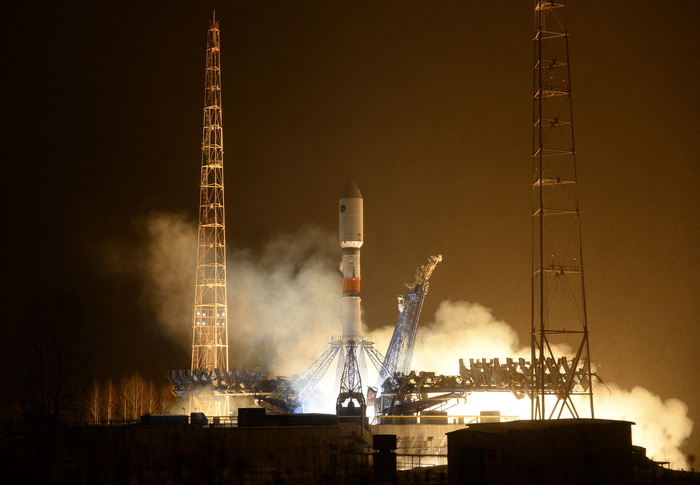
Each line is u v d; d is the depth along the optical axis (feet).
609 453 196.54
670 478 224.74
